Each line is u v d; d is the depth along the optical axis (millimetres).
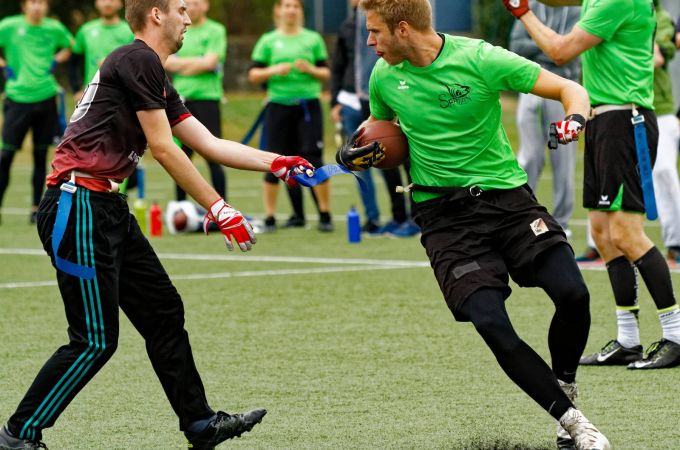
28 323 12633
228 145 7965
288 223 21484
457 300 7559
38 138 22375
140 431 8555
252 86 52656
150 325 7801
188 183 7410
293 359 10766
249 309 13273
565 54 10062
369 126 8211
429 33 7816
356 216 19047
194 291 14555
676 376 9992
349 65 19969
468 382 9797
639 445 7957
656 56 14906
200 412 7836
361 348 11156
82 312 7410
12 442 7469
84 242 7328
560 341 7824
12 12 50750
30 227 22031
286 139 20719
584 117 7461
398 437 8250
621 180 10312
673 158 15664
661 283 10320
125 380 10125
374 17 7773
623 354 10477
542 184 29312
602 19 10023
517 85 7711
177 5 7621
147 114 7332
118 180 7520
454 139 7875
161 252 18297
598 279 14781
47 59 22234
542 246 7664
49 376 7434
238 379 10062
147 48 7430
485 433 8305
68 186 7352
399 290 14320
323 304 13492
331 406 9133
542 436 8219
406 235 19781
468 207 7875
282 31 20594
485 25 49094
